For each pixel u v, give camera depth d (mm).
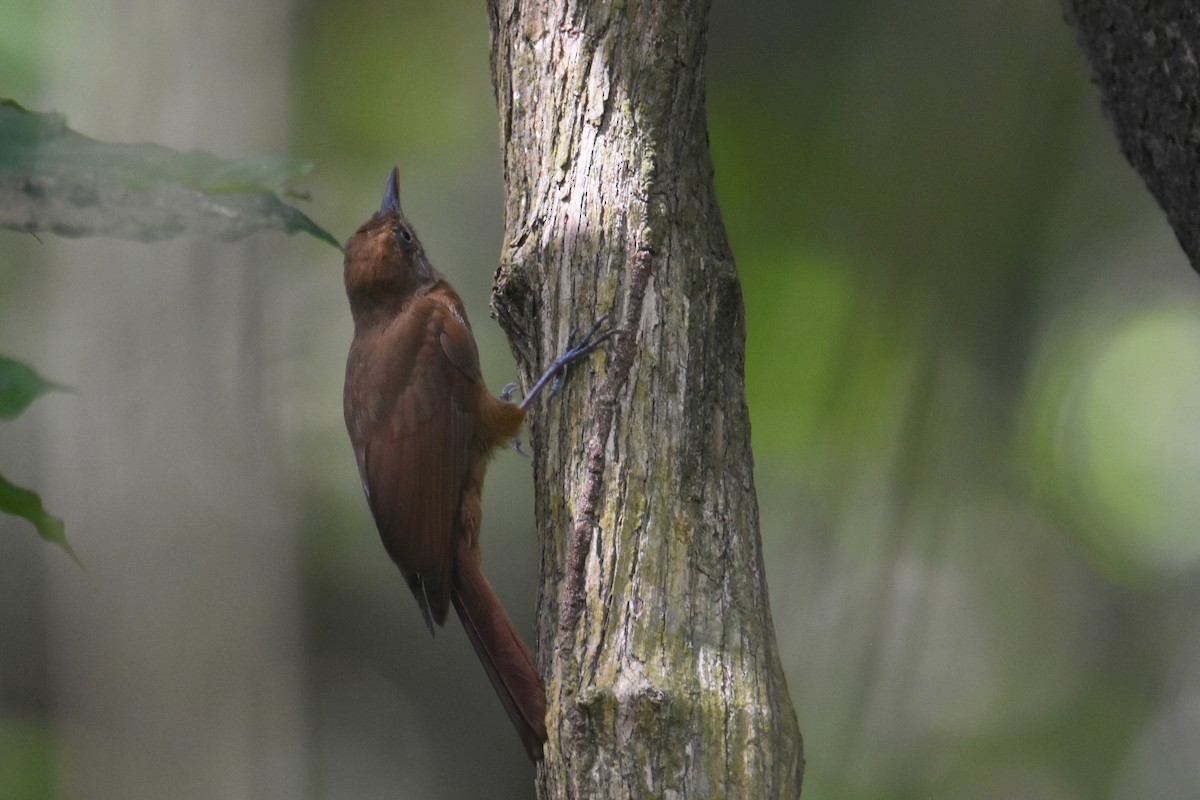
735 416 4895
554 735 4496
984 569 15305
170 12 12164
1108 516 15930
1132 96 5129
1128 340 15570
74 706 10578
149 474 11109
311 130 14930
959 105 12148
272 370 13469
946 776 14789
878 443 11734
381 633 13789
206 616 10805
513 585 13148
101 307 11391
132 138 12117
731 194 12828
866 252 12180
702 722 4195
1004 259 12195
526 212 5230
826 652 11305
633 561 4516
